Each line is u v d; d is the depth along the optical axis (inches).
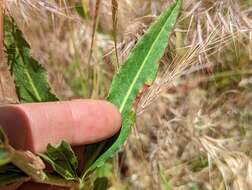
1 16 5.8
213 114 8.4
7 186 5.2
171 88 8.4
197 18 7.8
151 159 8.0
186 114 8.4
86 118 5.6
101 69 8.0
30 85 5.9
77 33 8.1
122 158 8.1
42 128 5.5
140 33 7.6
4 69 7.0
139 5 7.8
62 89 8.3
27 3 7.4
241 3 8.2
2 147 4.2
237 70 8.4
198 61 8.0
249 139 8.2
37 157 4.6
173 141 8.2
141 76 5.6
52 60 8.2
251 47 8.3
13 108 5.5
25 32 7.6
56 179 5.1
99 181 6.6
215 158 7.8
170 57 7.7
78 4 7.9
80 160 5.6
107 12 7.9
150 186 8.0
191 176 8.1
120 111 5.6
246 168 7.6
